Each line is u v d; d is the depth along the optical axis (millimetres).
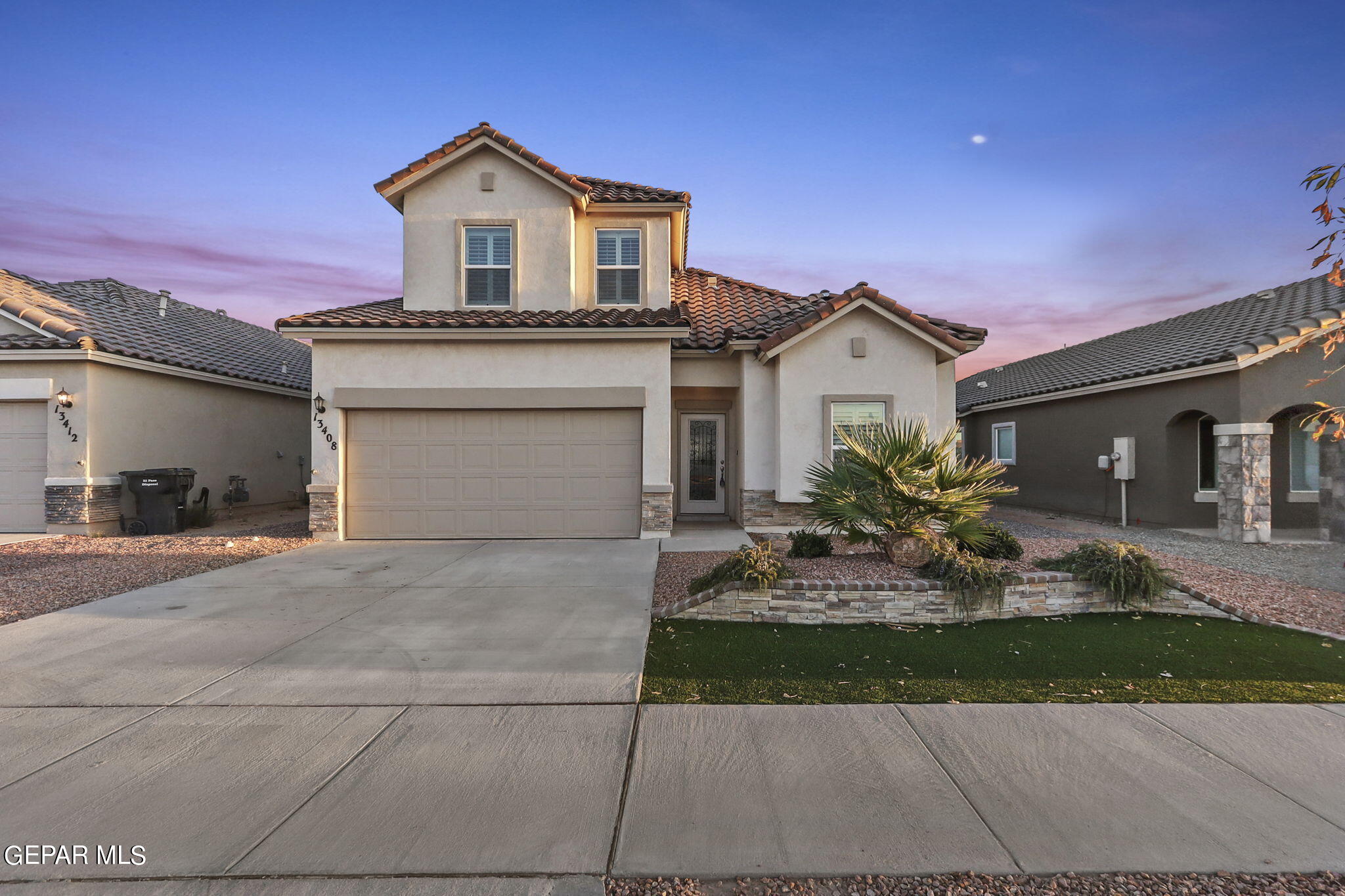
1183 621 6750
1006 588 6934
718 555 9898
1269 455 11516
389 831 3094
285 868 2848
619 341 11531
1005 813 3232
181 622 6441
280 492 17484
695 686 4926
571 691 4750
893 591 6777
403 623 6410
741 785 3494
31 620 6535
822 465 8930
